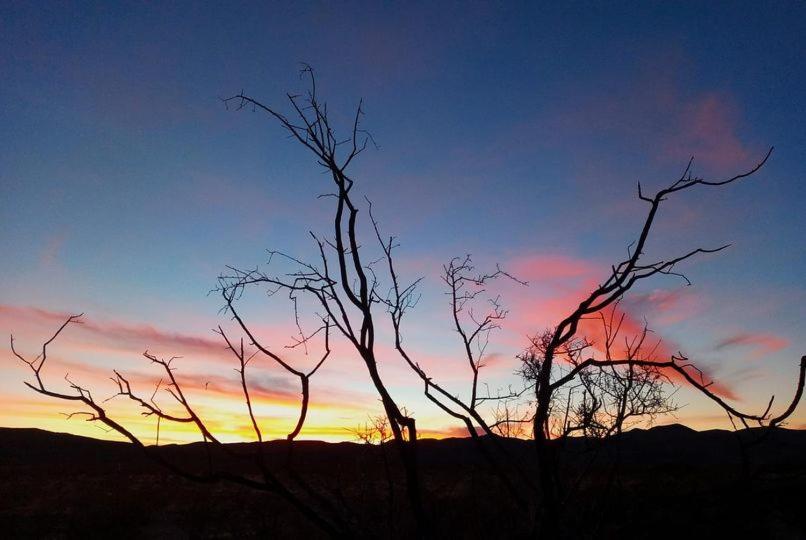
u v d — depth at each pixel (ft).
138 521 86.58
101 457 235.61
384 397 21.11
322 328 22.06
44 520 94.63
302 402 21.59
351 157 22.09
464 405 23.34
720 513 23.17
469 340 24.29
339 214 21.66
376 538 22.43
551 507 20.18
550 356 20.61
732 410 20.65
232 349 21.53
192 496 100.17
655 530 22.45
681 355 20.86
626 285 19.75
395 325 23.56
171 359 20.53
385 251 24.04
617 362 20.54
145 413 19.86
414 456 20.94
